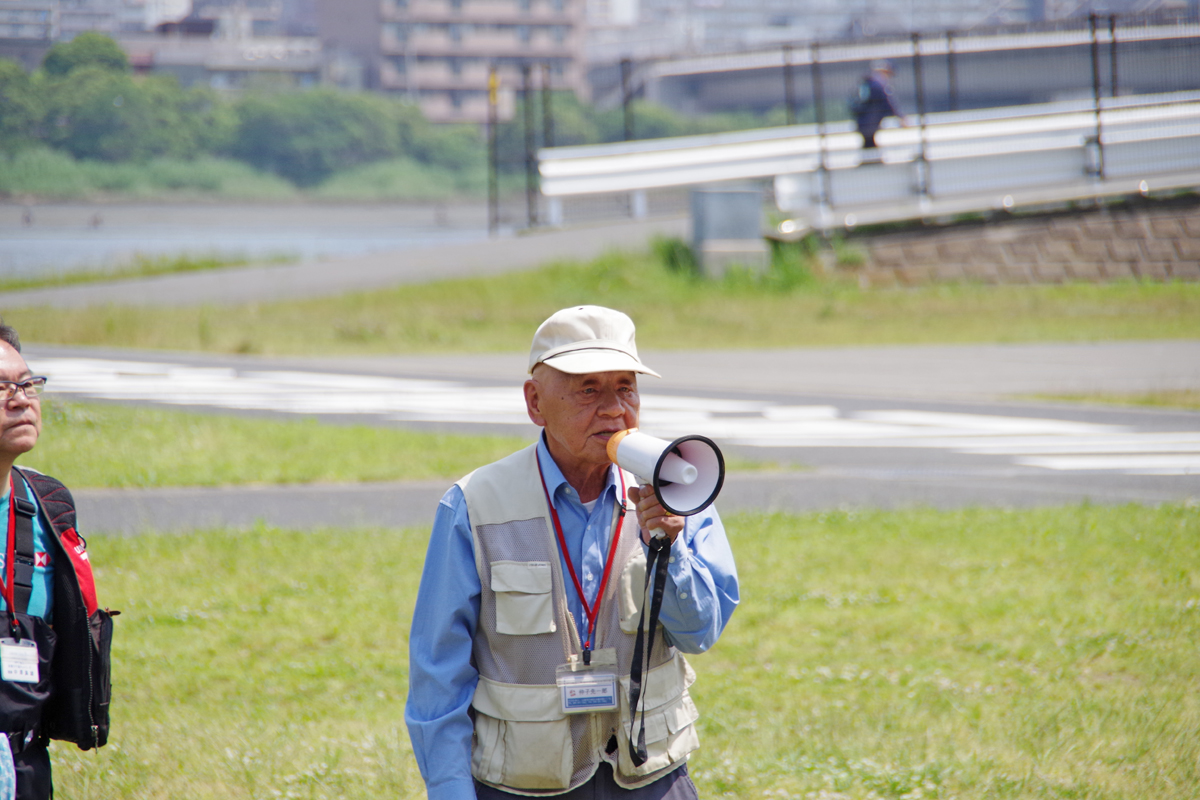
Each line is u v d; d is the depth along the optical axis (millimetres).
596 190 69875
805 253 59656
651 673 6258
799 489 22703
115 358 37875
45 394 27516
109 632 6484
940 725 11414
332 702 11977
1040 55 181250
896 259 60312
